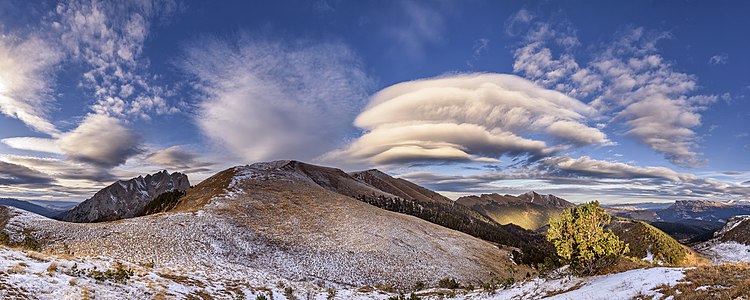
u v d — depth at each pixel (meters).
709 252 167.88
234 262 52.97
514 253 104.38
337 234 79.88
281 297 31.61
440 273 67.44
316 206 100.62
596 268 28.80
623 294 20.25
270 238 69.38
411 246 81.75
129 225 58.94
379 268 63.44
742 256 151.00
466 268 76.31
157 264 34.81
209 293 26.02
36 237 48.06
